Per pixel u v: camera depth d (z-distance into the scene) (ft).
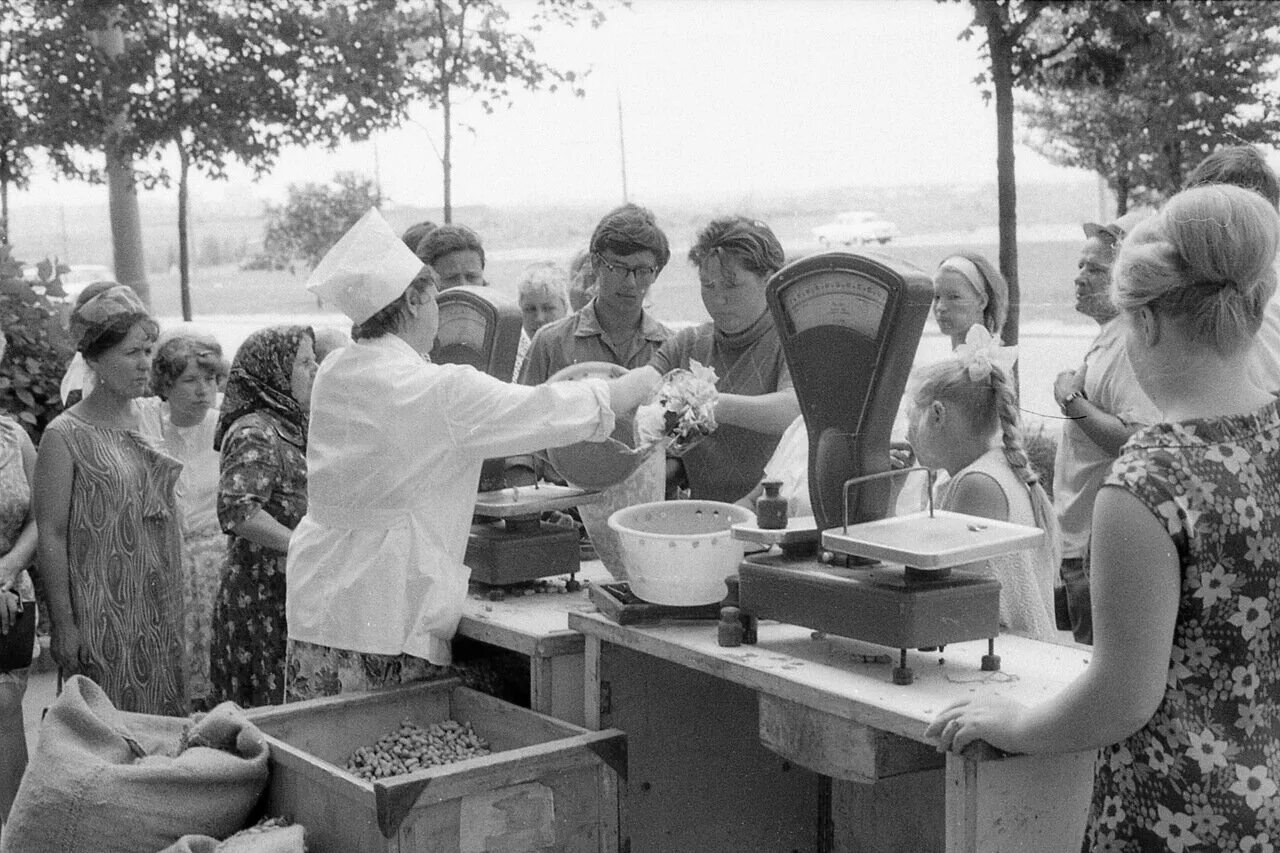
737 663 6.49
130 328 11.01
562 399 7.70
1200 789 4.95
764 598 6.66
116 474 11.06
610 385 7.85
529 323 14.32
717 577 7.17
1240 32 24.00
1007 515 7.57
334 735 8.32
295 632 8.60
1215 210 4.85
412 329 8.32
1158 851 5.06
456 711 8.64
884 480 6.64
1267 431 5.03
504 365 9.43
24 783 7.94
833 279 6.53
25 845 7.69
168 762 7.84
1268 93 24.30
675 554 7.07
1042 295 85.97
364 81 22.89
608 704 7.69
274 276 171.42
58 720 8.38
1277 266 5.18
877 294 6.39
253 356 10.77
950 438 7.98
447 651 8.47
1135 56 21.71
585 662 7.79
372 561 8.23
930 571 6.13
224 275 180.55
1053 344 54.70
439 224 14.52
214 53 23.79
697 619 7.32
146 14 23.62
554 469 8.77
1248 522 4.88
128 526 11.10
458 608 8.35
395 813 6.76
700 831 8.20
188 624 13.47
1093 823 5.33
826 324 6.60
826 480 6.67
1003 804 5.54
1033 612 7.55
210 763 7.72
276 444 10.64
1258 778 4.96
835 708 5.97
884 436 6.64
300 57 23.63
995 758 5.47
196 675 13.47
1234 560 4.88
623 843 7.54
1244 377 5.12
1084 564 11.50
